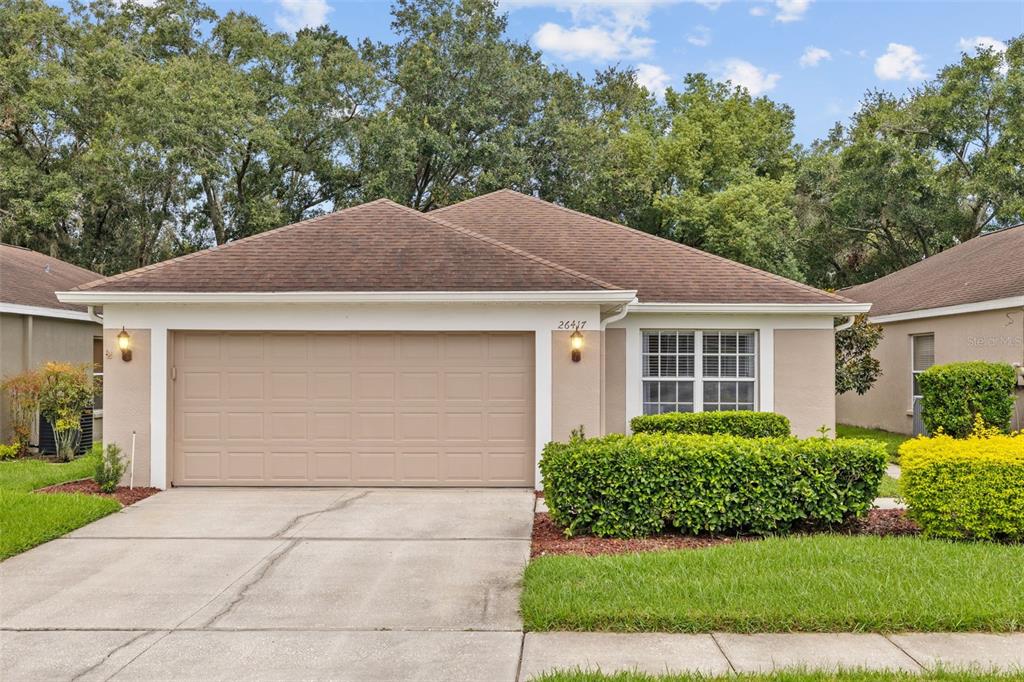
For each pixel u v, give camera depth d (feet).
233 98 87.97
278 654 15.48
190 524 26.81
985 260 56.75
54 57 97.60
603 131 105.09
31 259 61.62
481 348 33.99
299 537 24.98
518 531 25.71
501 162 94.73
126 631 16.84
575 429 32.96
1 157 88.02
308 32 104.68
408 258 35.35
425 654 15.38
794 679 13.57
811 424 40.55
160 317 33.37
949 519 23.06
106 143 88.48
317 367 33.96
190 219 102.47
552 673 14.20
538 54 112.57
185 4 103.76
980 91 91.35
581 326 33.53
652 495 24.35
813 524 25.08
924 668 14.19
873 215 97.19
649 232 96.68
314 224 38.37
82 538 24.91
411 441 33.94
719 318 40.73
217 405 33.83
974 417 42.78
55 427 44.80
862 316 51.83
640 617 16.61
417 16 100.68
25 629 17.01
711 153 96.32
